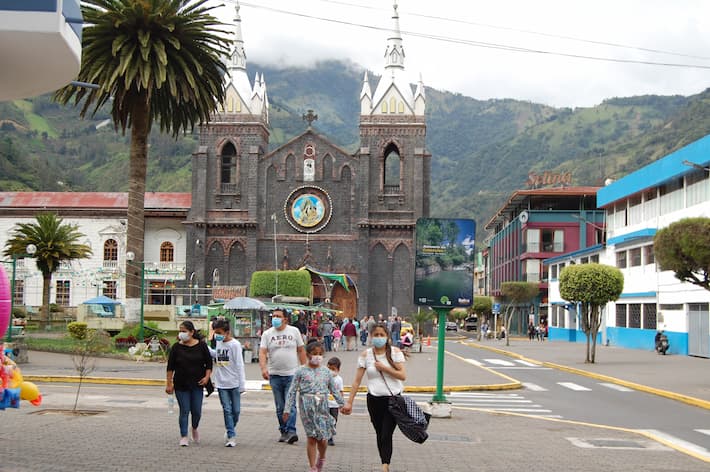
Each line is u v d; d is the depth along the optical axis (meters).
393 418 11.09
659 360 39.81
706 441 15.74
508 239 102.19
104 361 34.09
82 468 10.84
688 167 43.69
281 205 79.56
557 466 12.44
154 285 82.25
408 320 77.19
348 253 78.75
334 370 13.84
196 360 13.20
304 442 14.20
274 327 14.20
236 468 11.30
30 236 64.19
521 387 26.78
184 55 39.66
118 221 84.19
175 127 43.28
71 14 9.57
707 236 24.47
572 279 37.72
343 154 79.62
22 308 70.50
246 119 79.81
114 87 39.50
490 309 97.75
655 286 49.84
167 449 12.78
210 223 78.88
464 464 12.45
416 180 79.00
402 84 80.44
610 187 59.53
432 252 18.84
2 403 10.85
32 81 10.73
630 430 16.98
